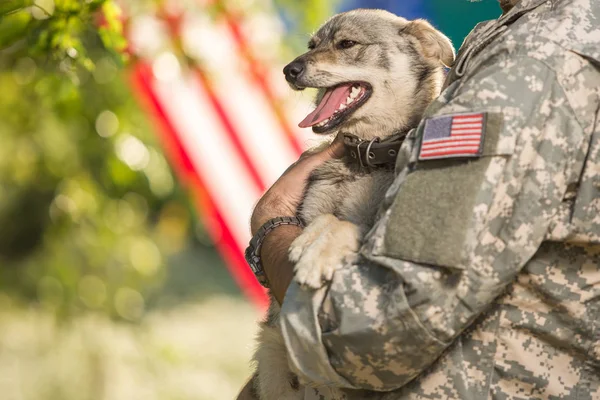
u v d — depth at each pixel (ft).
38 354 70.44
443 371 16.07
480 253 14.99
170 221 73.10
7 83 50.72
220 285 116.37
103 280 67.62
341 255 16.87
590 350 16.07
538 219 15.10
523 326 16.01
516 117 15.03
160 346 74.18
